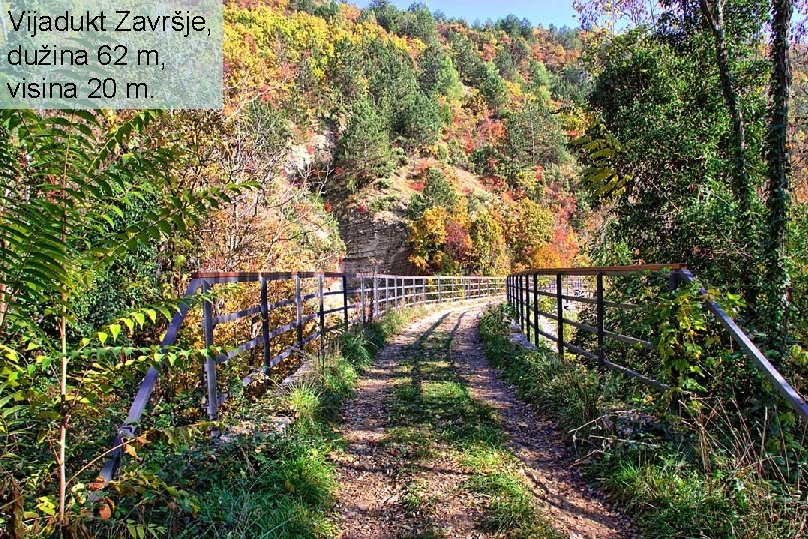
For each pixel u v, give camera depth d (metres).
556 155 62.16
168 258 5.83
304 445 3.88
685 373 3.84
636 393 4.49
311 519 2.96
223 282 4.39
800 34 6.61
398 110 55.69
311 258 9.93
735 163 6.73
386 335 10.88
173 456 2.97
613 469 3.49
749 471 2.81
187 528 2.46
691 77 8.23
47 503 1.85
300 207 9.33
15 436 2.26
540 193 52.88
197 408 4.14
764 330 4.62
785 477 2.98
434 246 39.12
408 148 54.41
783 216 5.25
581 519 3.10
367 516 3.20
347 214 42.28
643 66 8.77
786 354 3.87
